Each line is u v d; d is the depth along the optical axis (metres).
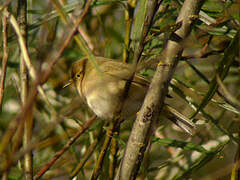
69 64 11.88
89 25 10.90
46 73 5.28
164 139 8.04
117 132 7.93
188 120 8.45
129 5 8.48
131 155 6.16
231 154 10.68
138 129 6.09
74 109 9.19
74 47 10.27
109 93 8.23
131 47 8.41
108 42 9.33
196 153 9.91
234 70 10.89
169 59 5.92
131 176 6.23
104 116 8.48
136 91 8.36
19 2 6.55
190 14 5.95
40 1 10.63
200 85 10.71
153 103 5.97
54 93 10.88
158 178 9.96
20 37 5.77
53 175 10.52
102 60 9.08
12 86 9.11
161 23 8.86
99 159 7.11
